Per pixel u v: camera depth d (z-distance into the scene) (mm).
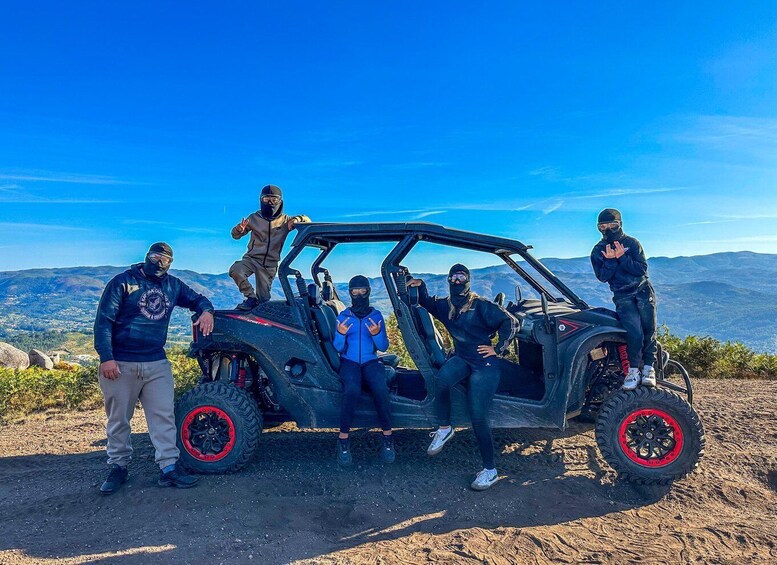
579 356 4105
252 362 4895
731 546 2996
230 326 4469
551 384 4176
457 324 4031
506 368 4773
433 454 4164
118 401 3861
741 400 6492
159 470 4348
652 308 4051
